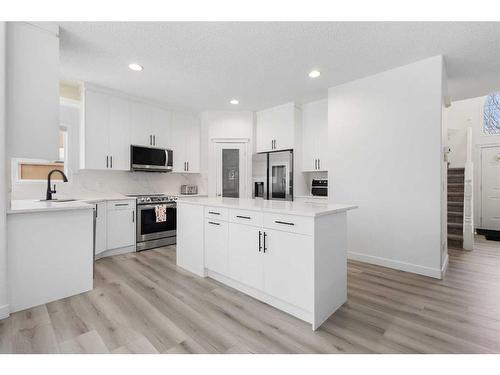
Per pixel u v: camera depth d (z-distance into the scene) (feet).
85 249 7.87
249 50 8.86
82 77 11.26
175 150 15.51
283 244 6.56
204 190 16.65
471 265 10.64
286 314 6.60
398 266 10.06
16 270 6.63
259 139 16.44
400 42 8.28
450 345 5.34
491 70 10.41
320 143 14.39
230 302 7.26
